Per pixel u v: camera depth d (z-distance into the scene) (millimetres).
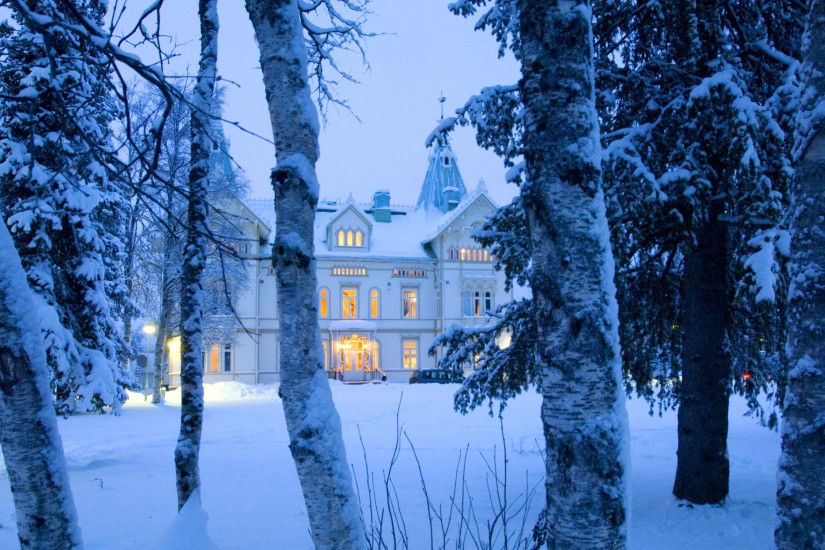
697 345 9766
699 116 8117
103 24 5922
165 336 31500
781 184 7434
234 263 31672
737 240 9867
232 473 13141
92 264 14625
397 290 52312
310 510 4066
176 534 5828
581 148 3633
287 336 4254
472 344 10844
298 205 4352
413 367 52062
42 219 12852
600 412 3420
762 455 14711
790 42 9734
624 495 3375
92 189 13758
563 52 3719
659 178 8453
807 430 3344
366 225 52750
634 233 8758
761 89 9680
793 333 3521
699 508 9117
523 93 3857
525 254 9906
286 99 4508
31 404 3996
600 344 3477
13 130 12039
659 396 11586
